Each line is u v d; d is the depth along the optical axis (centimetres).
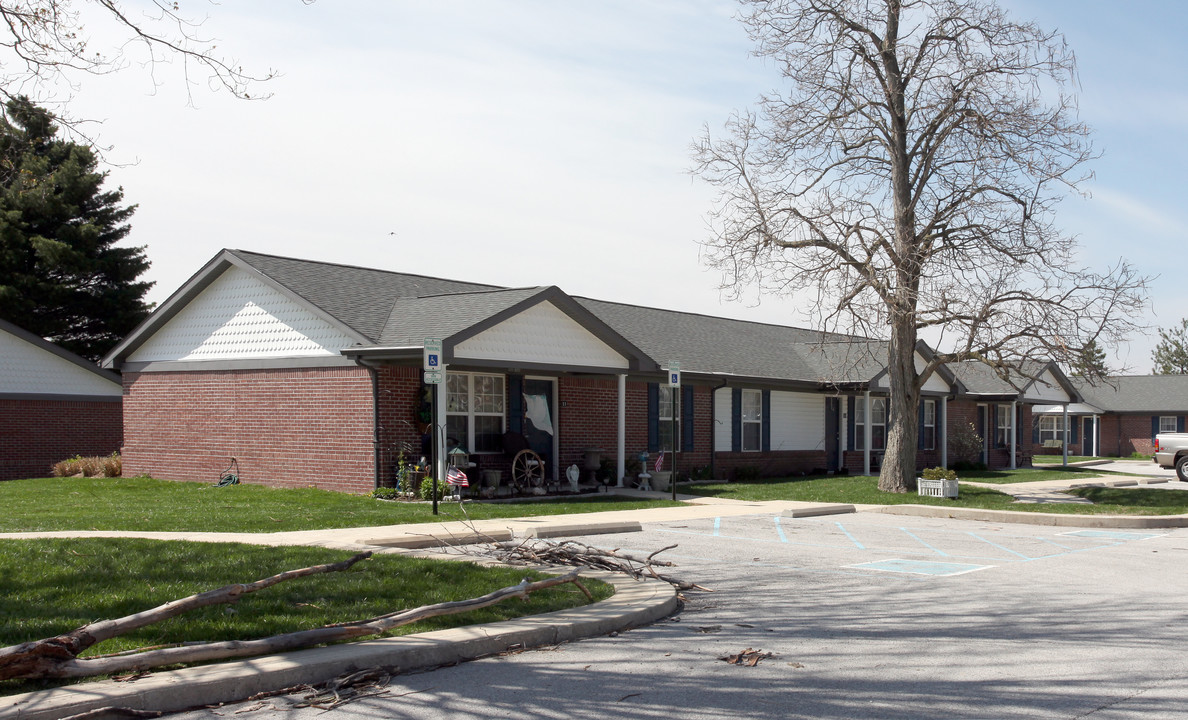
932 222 2220
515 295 2031
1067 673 690
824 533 1594
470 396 2105
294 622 774
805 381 2923
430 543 1298
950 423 3653
